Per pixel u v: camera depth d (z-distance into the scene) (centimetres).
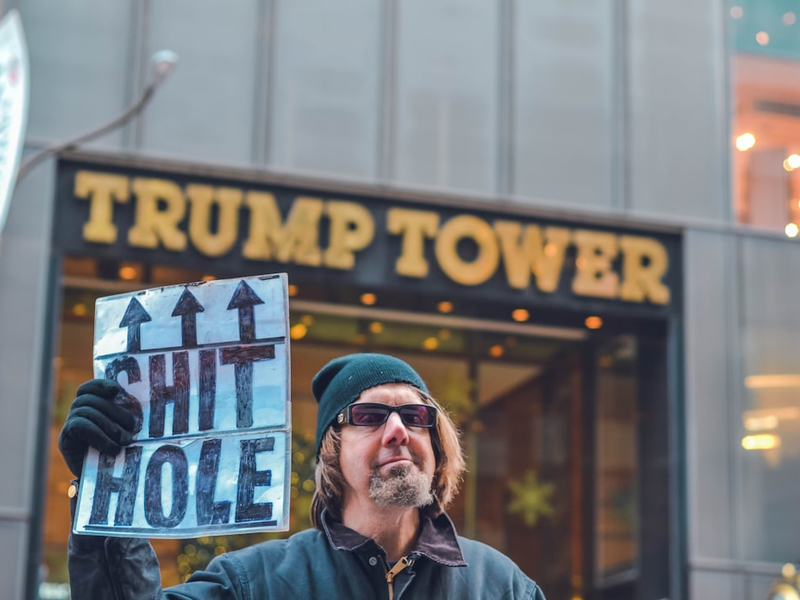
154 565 346
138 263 1709
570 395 2006
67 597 1608
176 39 1761
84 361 1702
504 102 1870
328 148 1789
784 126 1962
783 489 1884
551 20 1914
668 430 1898
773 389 1905
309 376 1862
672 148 1928
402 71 1836
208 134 1752
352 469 377
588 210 1878
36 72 1708
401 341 1944
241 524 338
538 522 1988
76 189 1700
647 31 1947
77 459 350
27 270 1666
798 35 1994
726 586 1842
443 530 387
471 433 1997
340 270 1775
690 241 1916
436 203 1827
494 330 1972
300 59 1800
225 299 357
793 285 1936
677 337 1898
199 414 350
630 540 1919
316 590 369
